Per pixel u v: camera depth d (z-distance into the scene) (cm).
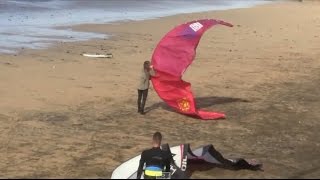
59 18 3675
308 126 1322
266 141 1186
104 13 4222
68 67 1975
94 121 1302
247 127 1296
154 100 1545
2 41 2508
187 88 1366
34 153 1055
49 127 1237
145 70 1373
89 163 1005
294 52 2564
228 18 4181
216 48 2598
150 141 1156
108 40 2755
